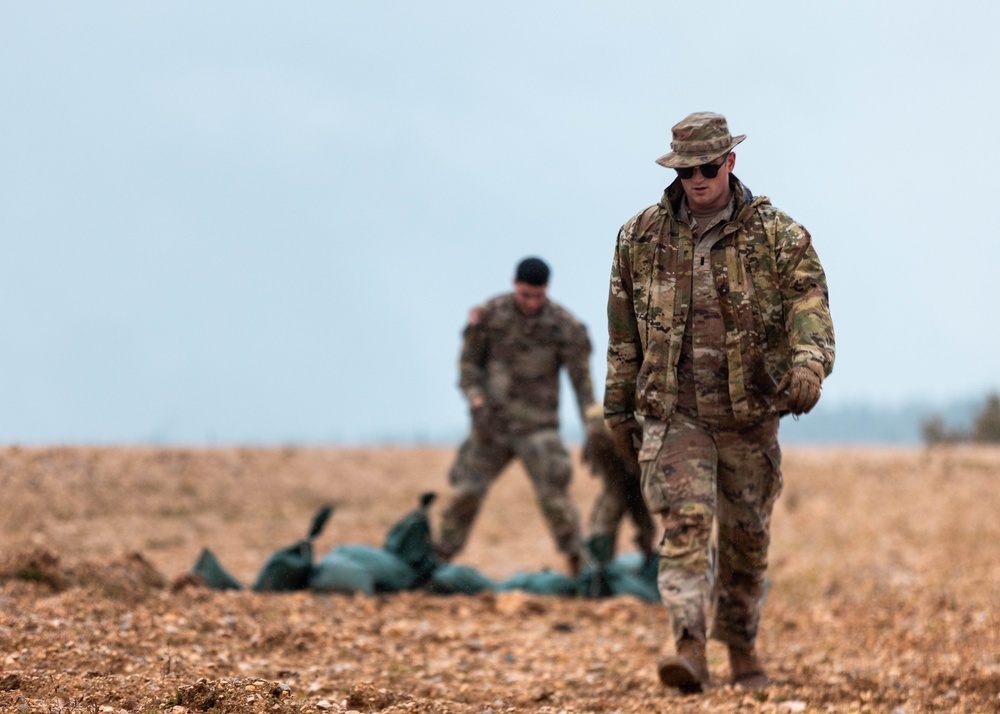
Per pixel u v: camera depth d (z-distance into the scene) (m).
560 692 12.41
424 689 12.12
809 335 11.02
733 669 12.87
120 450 39.91
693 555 11.43
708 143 11.35
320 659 13.45
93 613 14.27
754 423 11.72
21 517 29.56
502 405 21.89
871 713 11.47
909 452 52.34
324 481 43.16
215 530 32.44
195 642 13.24
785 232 11.52
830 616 18.86
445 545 22.11
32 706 9.23
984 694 12.48
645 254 11.89
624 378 12.25
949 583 22.42
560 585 20.86
